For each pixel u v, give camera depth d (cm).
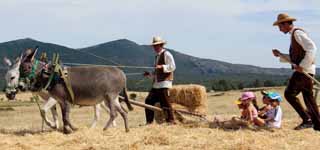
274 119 1252
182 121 1400
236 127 1252
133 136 1138
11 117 2689
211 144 1023
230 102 3897
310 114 1209
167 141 1062
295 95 1220
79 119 2341
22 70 1245
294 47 1200
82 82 1270
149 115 1417
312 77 1189
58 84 1256
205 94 1541
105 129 1273
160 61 1372
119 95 1352
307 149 991
